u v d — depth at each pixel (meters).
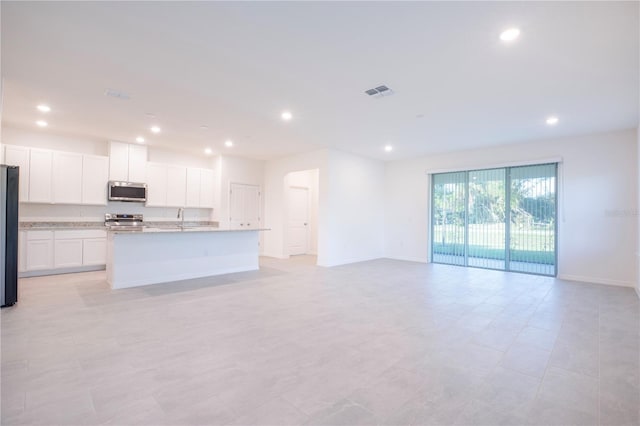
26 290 4.52
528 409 1.87
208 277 5.58
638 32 2.45
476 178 6.83
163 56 2.94
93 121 4.96
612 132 5.26
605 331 3.12
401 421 1.75
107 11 2.28
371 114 4.49
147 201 6.71
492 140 5.96
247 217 8.21
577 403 1.93
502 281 5.40
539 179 5.98
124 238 4.77
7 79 3.43
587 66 3.02
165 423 1.71
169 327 3.13
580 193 5.52
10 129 5.38
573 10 2.20
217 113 4.52
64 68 3.18
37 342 2.74
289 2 2.16
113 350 2.60
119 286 4.70
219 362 2.42
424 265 7.05
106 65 3.12
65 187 5.73
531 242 6.07
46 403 1.87
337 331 3.08
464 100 3.93
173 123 5.03
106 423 1.71
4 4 2.18
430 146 6.54
